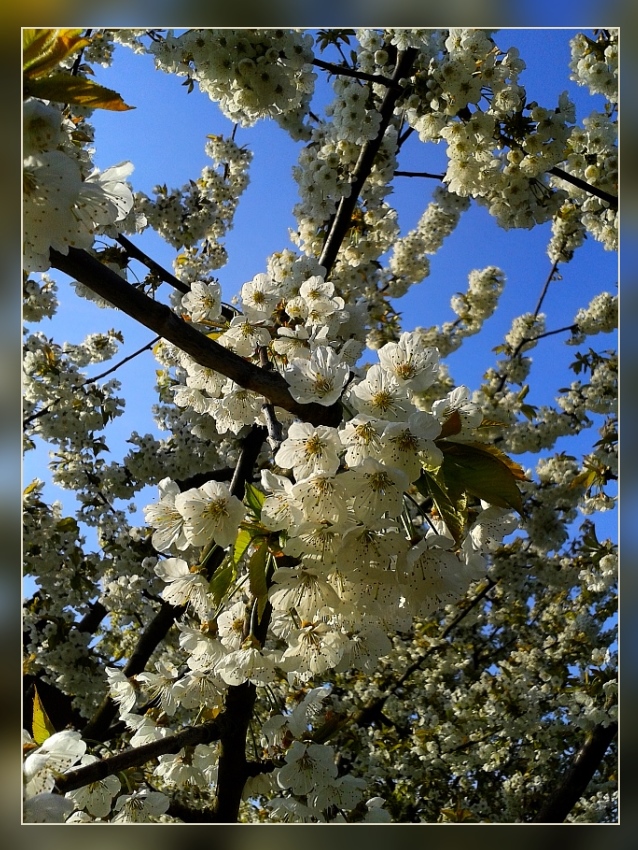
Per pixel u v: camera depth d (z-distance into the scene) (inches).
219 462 242.4
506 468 75.0
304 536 73.0
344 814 101.5
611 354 262.2
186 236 233.1
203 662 91.5
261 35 144.9
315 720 156.6
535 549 280.2
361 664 85.4
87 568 228.4
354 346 116.7
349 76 179.6
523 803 254.1
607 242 218.4
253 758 142.5
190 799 199.5
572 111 164.9
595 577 234.4
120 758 82.7
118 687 104.7
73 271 68.9
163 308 72.8
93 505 234.7
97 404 229.3
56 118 63.9
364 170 180.5
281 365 116.3
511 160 171.3
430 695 282.8
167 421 245.0
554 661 277.9
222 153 242.7
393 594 75.8
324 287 120.9
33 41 61.5
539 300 274.4
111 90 64.1
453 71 159.3
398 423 72.7
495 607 310.7
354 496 72.7
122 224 177.0
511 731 254.5
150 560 160.2
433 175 198.4
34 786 71.5
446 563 75.3
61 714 214.7
